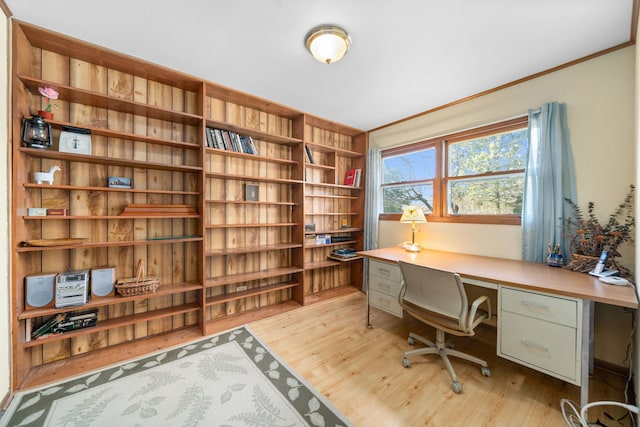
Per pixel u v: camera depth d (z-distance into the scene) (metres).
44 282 1.68
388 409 1.43
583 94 1.91
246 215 2.77
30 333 1.65
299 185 2.98
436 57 1.90
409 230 3.14
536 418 1.37
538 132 2.07
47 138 1.67
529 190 2.11
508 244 2.29
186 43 1.75
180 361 1.84
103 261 2.01
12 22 1.51
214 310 2.58
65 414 1.37
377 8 1.44
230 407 1.42
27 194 1.67
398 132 3.24
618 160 1.77
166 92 2.27
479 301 1.59
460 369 1.81
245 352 1.98
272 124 2.97
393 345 2.11
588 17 1.50
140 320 2.00
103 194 1.99
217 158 2.57
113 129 2.03
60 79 1.84
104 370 1.73
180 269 2.34
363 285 3.50
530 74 2.12
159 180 2.22
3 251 1.45
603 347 1.82
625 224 1.74
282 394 1.53
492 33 1.64
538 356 1.44
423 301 1.79
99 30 1.62
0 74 1.42
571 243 1.91
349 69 2.06
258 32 1.65
